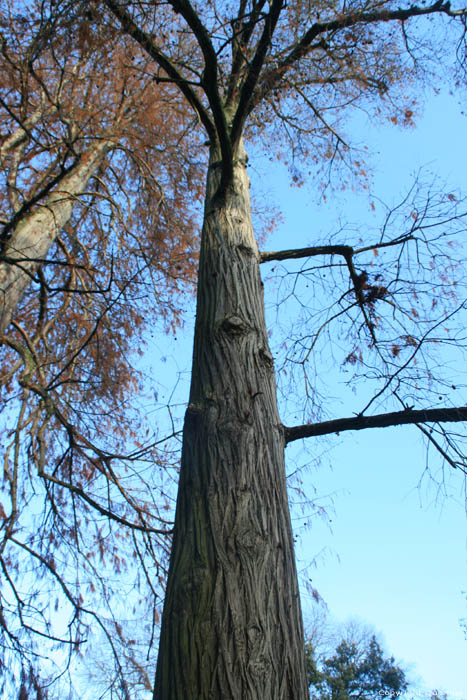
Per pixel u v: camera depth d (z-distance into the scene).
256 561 2.64
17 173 6.03
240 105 4.49
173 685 2.30
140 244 6.97
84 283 6.73
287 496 3.11
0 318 5.04
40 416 5.28
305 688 2.45
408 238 5.03
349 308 5.11
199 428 3.15
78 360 6.12
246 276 4.02
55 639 4.58
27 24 4.56
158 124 7.25
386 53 5.50
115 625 4.96
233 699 2.21
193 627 2.43
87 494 5.42
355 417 3.71
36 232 5.70
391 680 23.59
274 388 3.55
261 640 2.40
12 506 4.55
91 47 4.62
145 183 8.03
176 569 2.67
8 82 5.36
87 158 6.87
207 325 3.68
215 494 2.84
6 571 4.68
